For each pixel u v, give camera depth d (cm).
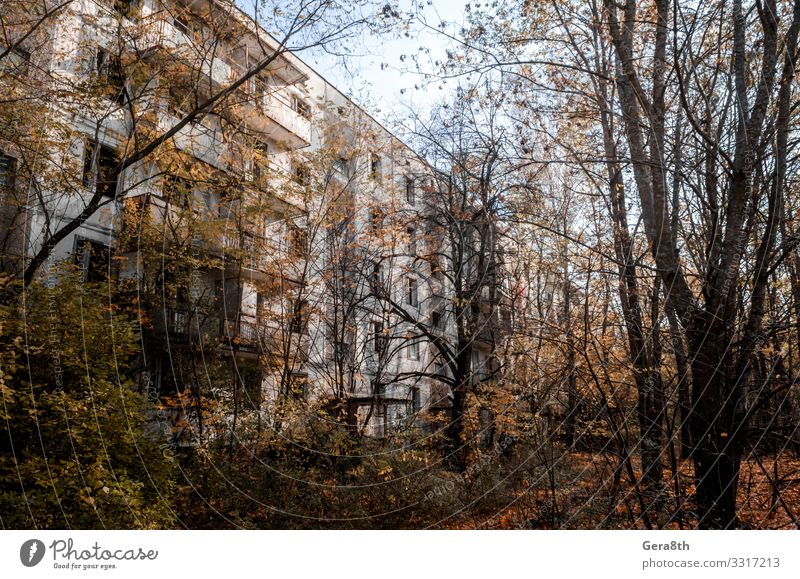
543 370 966
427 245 1823
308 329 1496
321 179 1492
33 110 893
